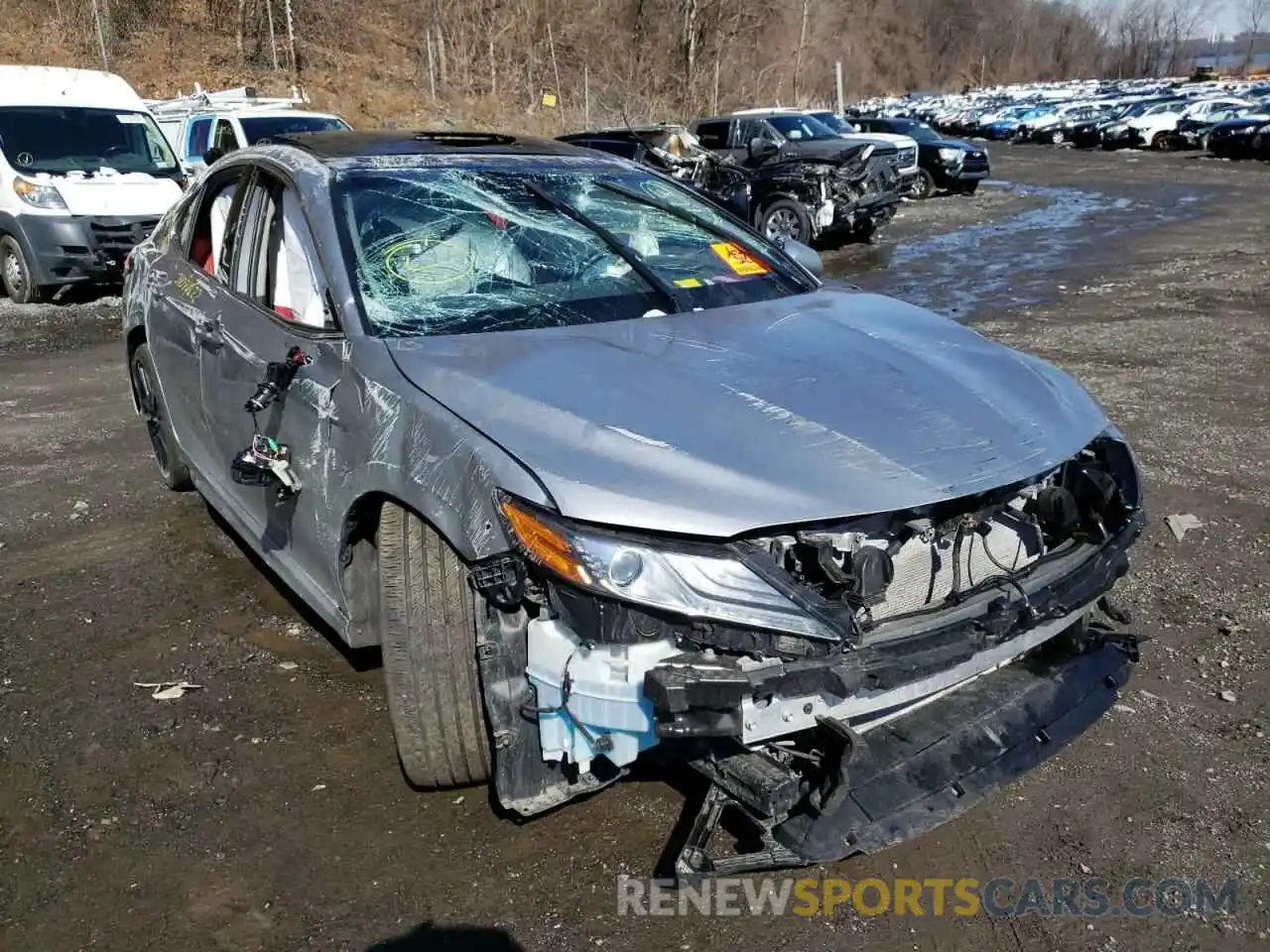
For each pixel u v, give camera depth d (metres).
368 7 37.94
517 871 2.74
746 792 2.44
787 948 2.50
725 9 44.22
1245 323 9.14
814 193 14.82
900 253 14.78
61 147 11.63
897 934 2.54
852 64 88.94
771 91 49.44
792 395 2.79
